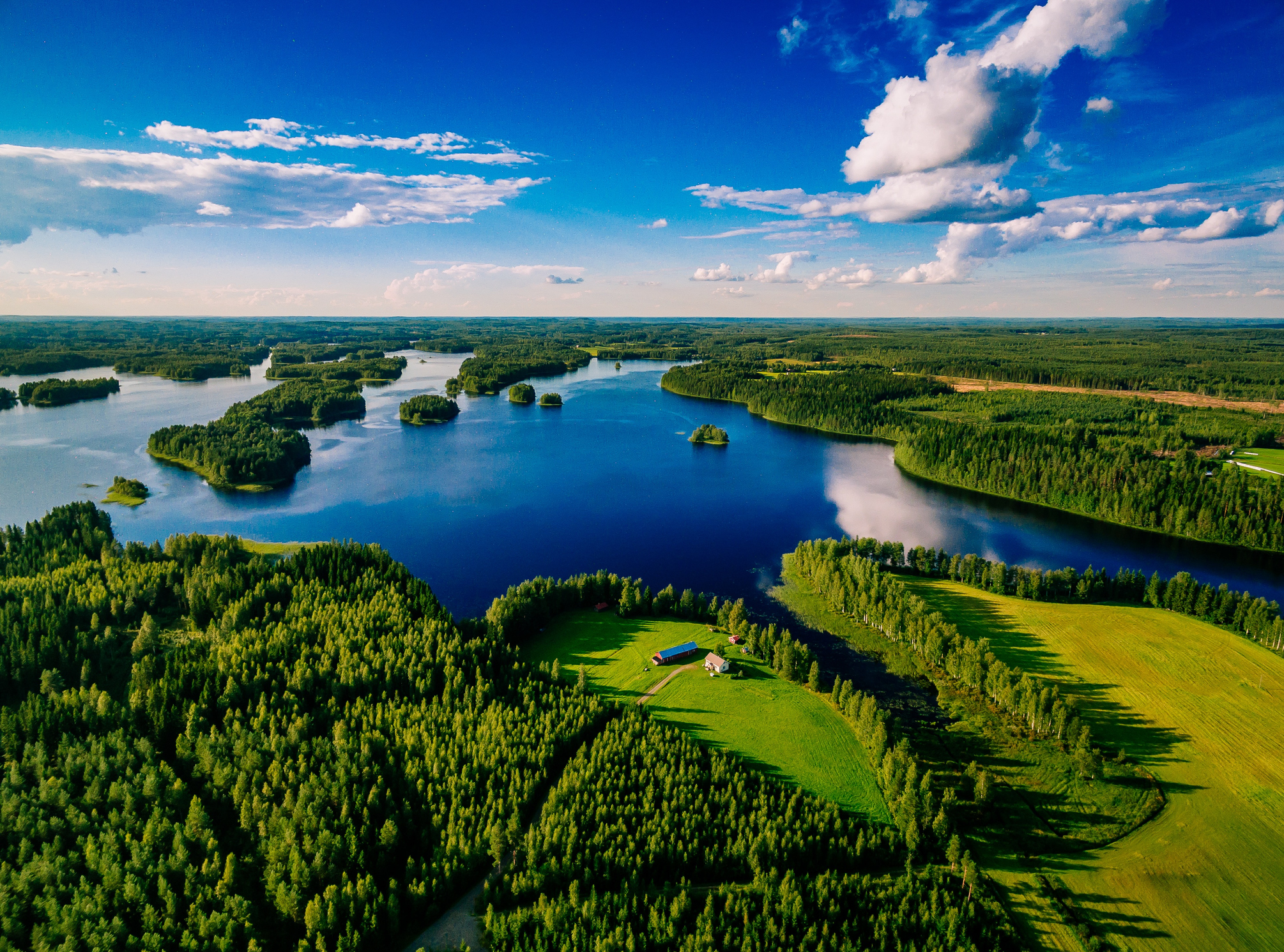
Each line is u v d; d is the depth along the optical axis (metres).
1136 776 98.94
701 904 76.44
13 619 124.00
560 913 72.12
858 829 88.44
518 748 96.56
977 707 116.75
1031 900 78.12
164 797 86.31
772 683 124.56
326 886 74.81
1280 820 90.44
